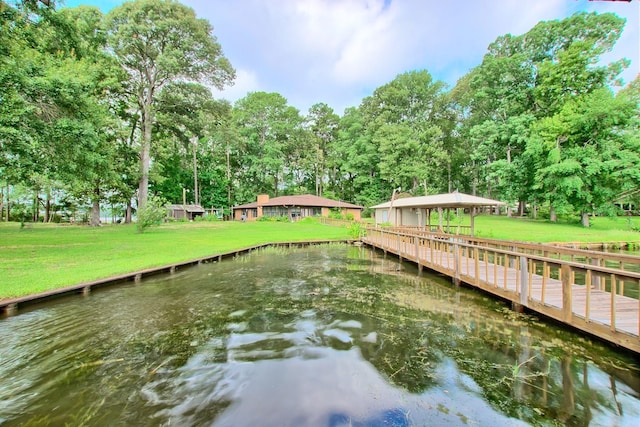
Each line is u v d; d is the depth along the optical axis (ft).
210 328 16.57
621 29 77.97
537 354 12.94
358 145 139.13
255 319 17.88
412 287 25.20
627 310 15.12
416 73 126.82
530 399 9.95
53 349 14.06
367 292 23.70
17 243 44.19
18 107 30.99
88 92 40.24
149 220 64.80
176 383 11.27
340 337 15.12
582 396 10.05
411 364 12.35
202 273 31.17
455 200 46.39
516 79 90.84
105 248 40.83
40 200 103.71
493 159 112.57
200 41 79.41
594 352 13.00
